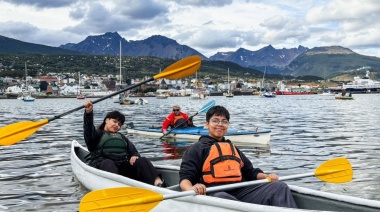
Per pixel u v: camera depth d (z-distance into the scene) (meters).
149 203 3.87
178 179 5.97
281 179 4.59
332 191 6.55
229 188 4.09
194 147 4.36
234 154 4.36
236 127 18.66
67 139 13.87
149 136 14.65
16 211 5.42
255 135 12.62
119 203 3.87
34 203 5.78
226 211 3.76
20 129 6.28
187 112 32.38
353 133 15.93
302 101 72.88
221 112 4.38
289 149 11.49
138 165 5.80
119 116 6.33
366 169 8.30
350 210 3.98
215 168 4.23
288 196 4.00
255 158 9.96
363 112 33.09
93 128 6.21
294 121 22.84
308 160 9.58
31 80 158.62
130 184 5.10
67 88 135.75
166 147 11.83
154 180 5.65
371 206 3.82
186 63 6.91
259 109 40.09
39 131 16.81
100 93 130.25
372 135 15.14
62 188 6.61
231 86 165.12
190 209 4.11
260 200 4.08
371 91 151.50
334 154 10.45
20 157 9.93
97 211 3.79
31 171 8.12
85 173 6.30
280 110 37.69
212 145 4.34
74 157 7.09
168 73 6.79
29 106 54.00
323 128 18.25
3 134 6.22
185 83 173.88
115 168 5.90
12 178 7.47
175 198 4.24
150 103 61.62
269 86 186.38
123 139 6.32
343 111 34.94
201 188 3.98
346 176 5.01
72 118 26.02
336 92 156.50
